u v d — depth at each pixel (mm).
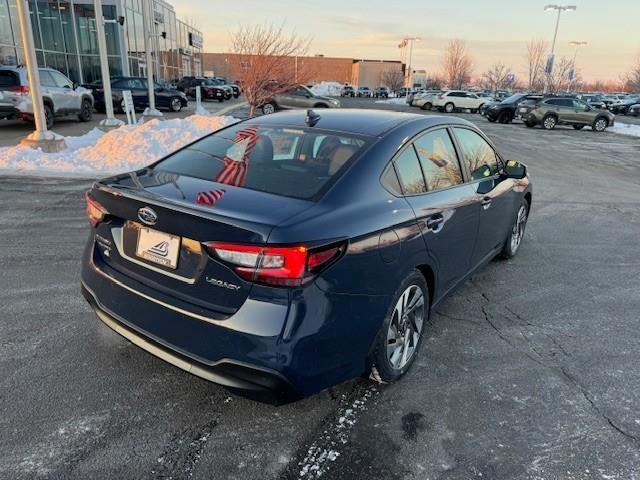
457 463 2486
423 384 3143
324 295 2365
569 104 26438
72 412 2705
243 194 2623
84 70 32875
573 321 4141
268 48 18938
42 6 29750
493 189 4211
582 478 2422
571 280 5051
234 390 2363
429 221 3123
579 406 2998
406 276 2936
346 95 74938
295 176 2818
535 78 61500
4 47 27250
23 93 14320
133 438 2541
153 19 38312
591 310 4371
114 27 32781
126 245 2762
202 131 12305
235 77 19531
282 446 2543
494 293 4637
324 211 2496
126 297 2686
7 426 2570
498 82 75062
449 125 3840
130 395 2871
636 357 3609
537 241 6328
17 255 5016
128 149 10203
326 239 2348
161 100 24578
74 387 2914
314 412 2818
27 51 10156
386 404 2924
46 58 30500
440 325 3957
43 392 2854
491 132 23203
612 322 4156
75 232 5809
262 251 2227
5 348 3281
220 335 2326
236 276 2295
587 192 9805
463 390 3104
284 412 2803
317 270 2322
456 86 75312
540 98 27109
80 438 2520
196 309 2412
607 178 11812
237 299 2314
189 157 3270
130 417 2693
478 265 4324
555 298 4594
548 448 2625
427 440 2641
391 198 2895
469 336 3799
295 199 2596
